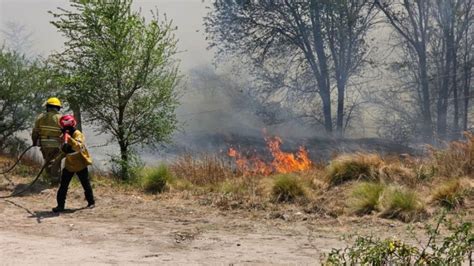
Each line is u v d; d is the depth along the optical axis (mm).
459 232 4336
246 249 6297
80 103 12094
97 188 10430
